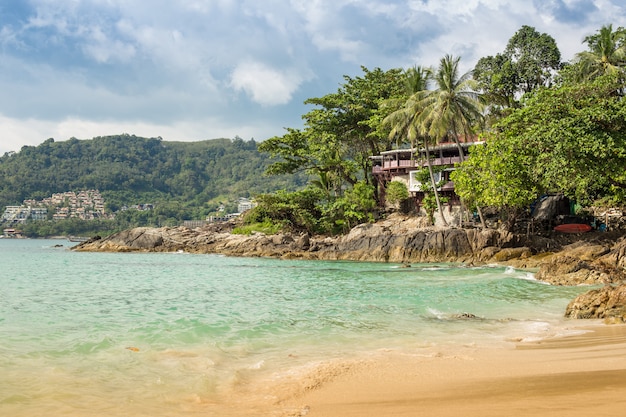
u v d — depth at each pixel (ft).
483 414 19.16
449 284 87.35
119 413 23.22
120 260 173.88
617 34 160.45
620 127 102.42
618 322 47.55
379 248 166.71
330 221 222.69
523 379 25.76
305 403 24.07
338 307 61.87
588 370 26.99
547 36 191.31
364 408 22.22
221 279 103.60
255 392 26.78
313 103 225.76
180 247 229.86
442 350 36.76
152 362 34.09
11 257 193.47
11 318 53.72
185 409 23.75
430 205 191.72
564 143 100.12
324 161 226.58
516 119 121.70
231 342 41.55
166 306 63.93
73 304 65.67
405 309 59.67
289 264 152.46
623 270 96.78
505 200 136.05
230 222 278.26
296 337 43.75
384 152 218.79
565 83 157.79
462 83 167.53
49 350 37.76
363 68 230.07
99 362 34.04
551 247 149.07
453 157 199.21
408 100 181.78
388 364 32.12
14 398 25.62
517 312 57.57
